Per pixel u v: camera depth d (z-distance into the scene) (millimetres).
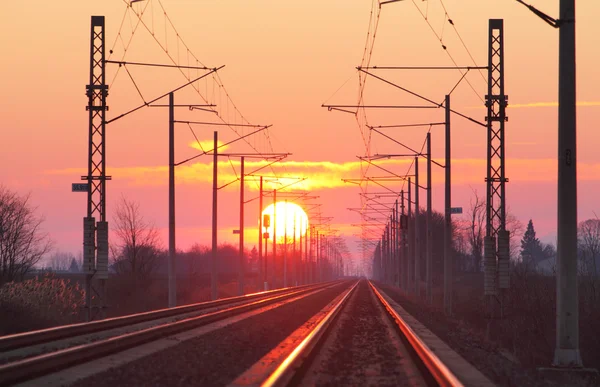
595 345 71062
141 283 154250
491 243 86312
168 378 33250
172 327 56594
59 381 32125
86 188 81188
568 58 43656
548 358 64188
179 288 164875
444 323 82438
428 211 133875
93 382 31594
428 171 131625
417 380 34875
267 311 92438
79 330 54031
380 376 36250
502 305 85375
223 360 40531
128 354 42281
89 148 80812
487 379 34594
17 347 44156
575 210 43688
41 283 88562
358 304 115562
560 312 43625
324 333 56750
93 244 80938
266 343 51281
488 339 73500
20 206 136125
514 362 50469
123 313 110188
